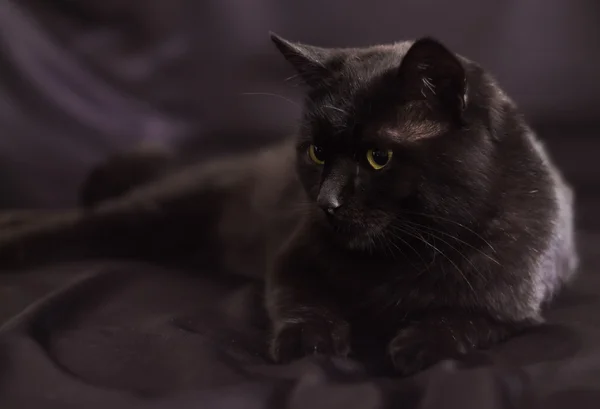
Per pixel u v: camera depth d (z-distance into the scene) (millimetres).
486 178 619
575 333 634
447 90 606
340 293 663
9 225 871
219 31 1021
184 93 1029
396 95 610
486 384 553
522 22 1012
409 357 587
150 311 704
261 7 1024
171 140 1021
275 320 647
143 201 866
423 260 636
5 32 965
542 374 575
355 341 638
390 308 652
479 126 617
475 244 631
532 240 648
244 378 580
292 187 792
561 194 722
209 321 683
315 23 1029
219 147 1026
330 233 660
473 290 634
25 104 979
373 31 1029
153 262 842
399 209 616
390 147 604
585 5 1002
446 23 1021
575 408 552
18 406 553
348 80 637
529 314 646
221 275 815
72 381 578
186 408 549
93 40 1004
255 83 1028
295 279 673
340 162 619
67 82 994
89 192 958
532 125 1018
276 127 1020
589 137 1013
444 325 616
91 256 845
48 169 987
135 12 1006
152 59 1021
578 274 797
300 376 572
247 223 850
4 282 767
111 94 1012
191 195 872
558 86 1016
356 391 559
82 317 684
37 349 611
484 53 1021
